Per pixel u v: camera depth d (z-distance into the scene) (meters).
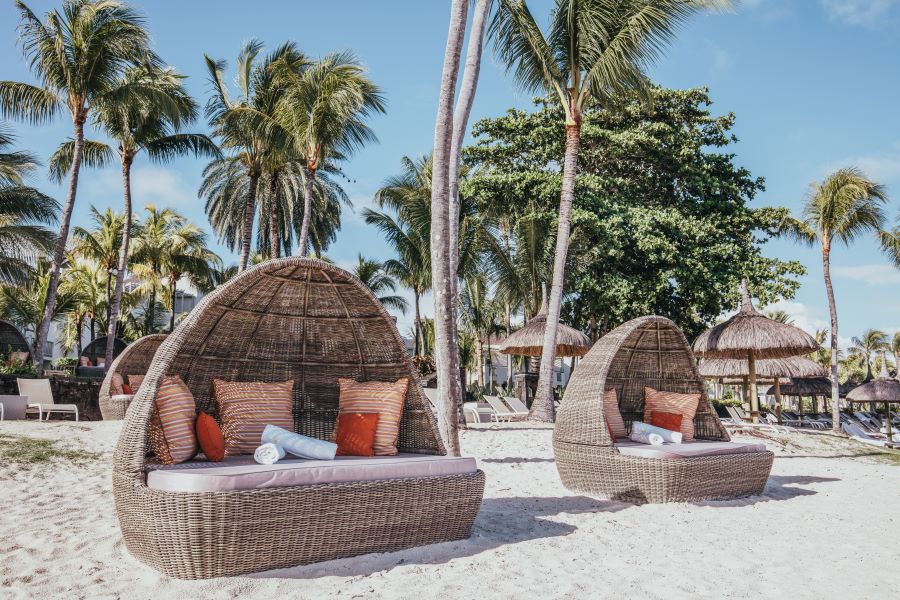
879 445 15.95
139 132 17.55
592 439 5.67
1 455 6.66
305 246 14.45
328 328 5.05
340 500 3.45
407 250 21.67
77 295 24.58
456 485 3.90
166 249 28.84
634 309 17.97
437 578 3.29
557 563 3.64
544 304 15.41
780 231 18.56
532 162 19.36
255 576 3.18
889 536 4.75
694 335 19.08
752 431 13.04
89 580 3.10
